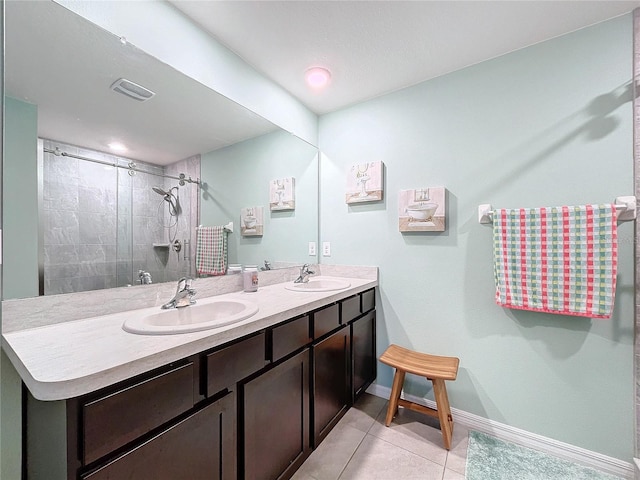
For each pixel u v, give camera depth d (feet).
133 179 4.38
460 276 5.93
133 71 4.20
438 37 5.02
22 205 3.30
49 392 2.07
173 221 4.91
